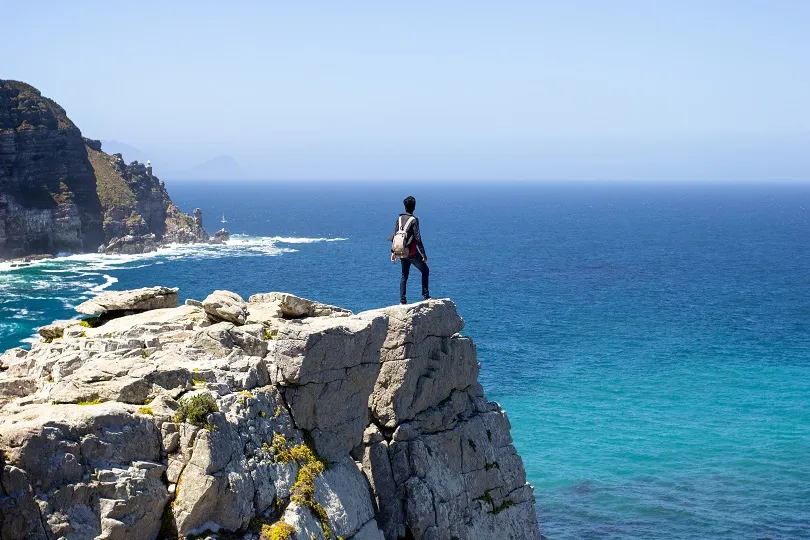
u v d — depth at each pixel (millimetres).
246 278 145750
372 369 22734
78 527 15820
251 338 21875
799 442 55062
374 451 23500
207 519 17781
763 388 69688
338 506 20641
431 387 25219
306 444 21094
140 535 16859
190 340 21672
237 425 18938
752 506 44750
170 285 136250
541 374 74438
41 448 15680
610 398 66062
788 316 109812
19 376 22016
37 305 114250
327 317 24125
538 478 48500
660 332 96875
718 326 101375
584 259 191375
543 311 113312
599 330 98188
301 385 20875
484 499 26281
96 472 16375
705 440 55344
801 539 40969
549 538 40906
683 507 44562
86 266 162500
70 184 192250
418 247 26562
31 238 175375
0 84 186875
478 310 113375
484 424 27141
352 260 177875
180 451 17859
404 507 23609
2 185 172250
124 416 17234
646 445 54312
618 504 44875
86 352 21219
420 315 24734
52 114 193875
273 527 18484
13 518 14914
